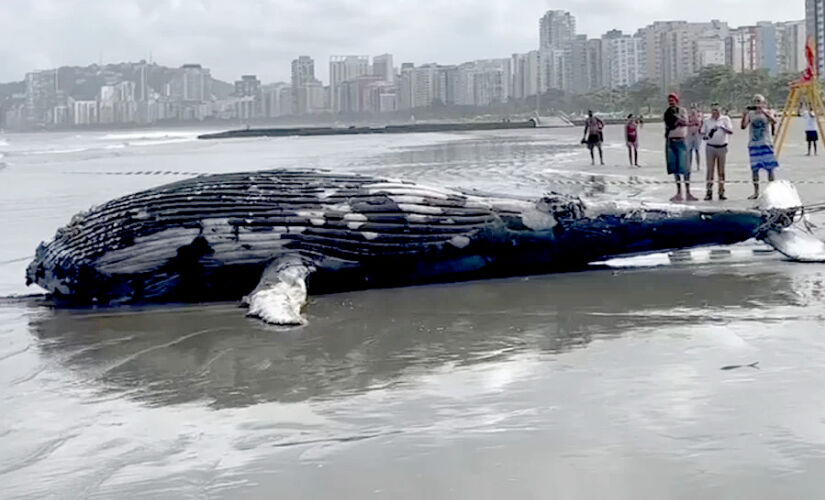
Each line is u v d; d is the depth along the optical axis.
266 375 6.30
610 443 4.62
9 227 15.48
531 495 4.02
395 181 10.06
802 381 5.59
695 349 6.55
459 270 10.27
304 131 120.75
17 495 4.28
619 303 8.54
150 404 5.72
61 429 5.27
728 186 19.08
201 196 9.47
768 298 8.50
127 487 4.33
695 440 4.61
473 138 77.44
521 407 5.32
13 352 7.27
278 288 8.77
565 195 10.58
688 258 11.30
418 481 4.24
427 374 6.18
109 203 9.66
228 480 4.35
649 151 40.62
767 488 3.99
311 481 4.30
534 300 8.88
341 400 5.62
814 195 16.12
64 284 9.60
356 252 9.67
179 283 9.54
